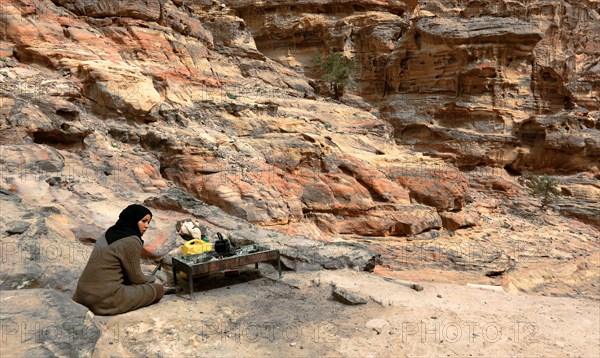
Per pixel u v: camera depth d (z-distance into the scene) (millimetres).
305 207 17359
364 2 37375
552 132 29812
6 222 6172
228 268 5859
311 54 38281
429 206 19516
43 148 11195
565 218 24953
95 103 16250
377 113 34719
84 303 4719
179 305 5289
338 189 17922
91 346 3809
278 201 15148
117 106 16156
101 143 14805
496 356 4285
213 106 20578
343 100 35812
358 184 18438
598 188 27703
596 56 41156
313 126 22953
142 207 5152
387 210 18359
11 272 4953
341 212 17781
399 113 33281
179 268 5777
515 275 15242
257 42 38969
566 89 31562
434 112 32094
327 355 4254
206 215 9664
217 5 35031
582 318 5336
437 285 6492
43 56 16328
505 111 30844
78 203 8781
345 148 23000
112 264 4777
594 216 24406
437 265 15281
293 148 18484
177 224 7918
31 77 15289
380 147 25734
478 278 13797
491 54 31047
